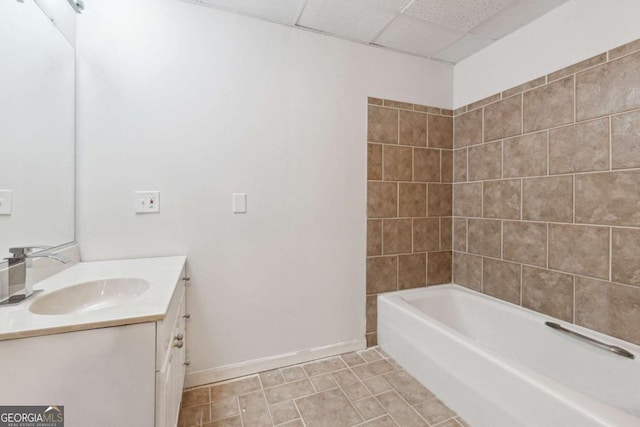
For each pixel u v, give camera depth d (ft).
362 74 6.69
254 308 5.91
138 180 5.05
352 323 6.79
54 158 4.23
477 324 6.70
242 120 5.69
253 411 4.87
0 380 2.46
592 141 4.90
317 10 5.51
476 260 7.14
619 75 4.55
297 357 6.28
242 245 5.78
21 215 3.61
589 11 4.91
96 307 3.80
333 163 6.48
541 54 5.67
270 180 5.94
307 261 6.32
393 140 7.04
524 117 6.00
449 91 7.67
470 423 4.58
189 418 4.69
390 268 7.11
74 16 4.64
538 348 5.47
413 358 5.85
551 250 5.56
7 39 3.43
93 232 4.85
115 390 2.76
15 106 3.54
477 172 7.08
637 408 4.07
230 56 5.57
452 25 5.98
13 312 2.85
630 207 4.46
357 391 5.40
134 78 4.98
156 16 5.09
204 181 5.46
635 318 4.43
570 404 3.27
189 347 5.48
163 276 4.06
